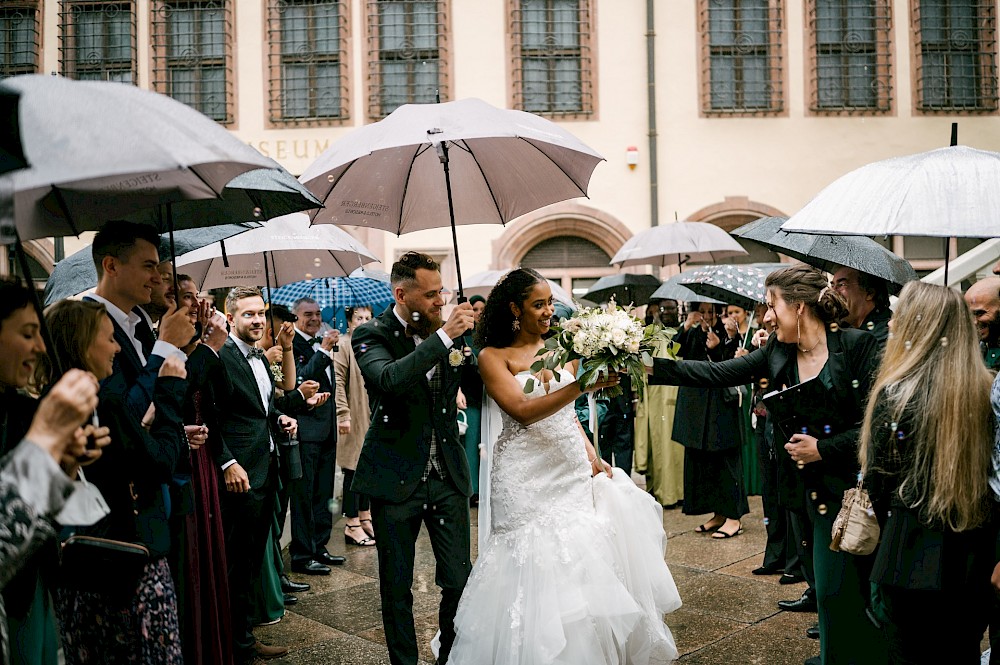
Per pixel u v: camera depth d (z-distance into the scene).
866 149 12.24
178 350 2.65
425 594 4.96
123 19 12.13
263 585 4.43
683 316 8.99
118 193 2.64
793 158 12.24
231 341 4.12
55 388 1.77
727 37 12.29
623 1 12.22
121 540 2.46
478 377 3.69
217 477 3.50
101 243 2.68
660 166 12.20
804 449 3.05
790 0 12.21
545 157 3.81
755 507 7.38
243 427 3.99
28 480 1.69
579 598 2.92
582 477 3.22
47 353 2.06
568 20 12.35
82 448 1.89
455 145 3.84
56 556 2.22
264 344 5.15
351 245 4.81
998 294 3.48
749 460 7.98
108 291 2.72
